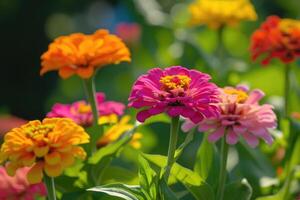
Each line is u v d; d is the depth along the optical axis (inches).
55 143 28.3
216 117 29.6
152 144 49.4
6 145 28.3
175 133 29.3
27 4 148.9
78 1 157.8
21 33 148.3
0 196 35.6
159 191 29.3
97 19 163.5
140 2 63.1
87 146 34.3
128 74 79.0
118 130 35.8
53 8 152.1
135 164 50.2
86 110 36.6
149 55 64.0
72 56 34.3
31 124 29.2
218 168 33.6
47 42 151.1
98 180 35.0
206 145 33.6
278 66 56.1
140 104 27.6
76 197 31.8
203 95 27.6
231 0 52.6
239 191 31.8
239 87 32.9
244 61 68.3
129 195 28.9
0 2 147.7
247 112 30.0
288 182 36.9
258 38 40.7
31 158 27.9
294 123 38.9
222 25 52.2
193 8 52.2
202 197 30.8
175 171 30.2
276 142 41.4
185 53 54.2
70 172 34.4
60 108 37.1
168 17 67.2
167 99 27.4
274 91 55.3
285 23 41.5
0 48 147.6
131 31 86.7
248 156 39.1
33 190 35.8
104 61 34.5
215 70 52.5
